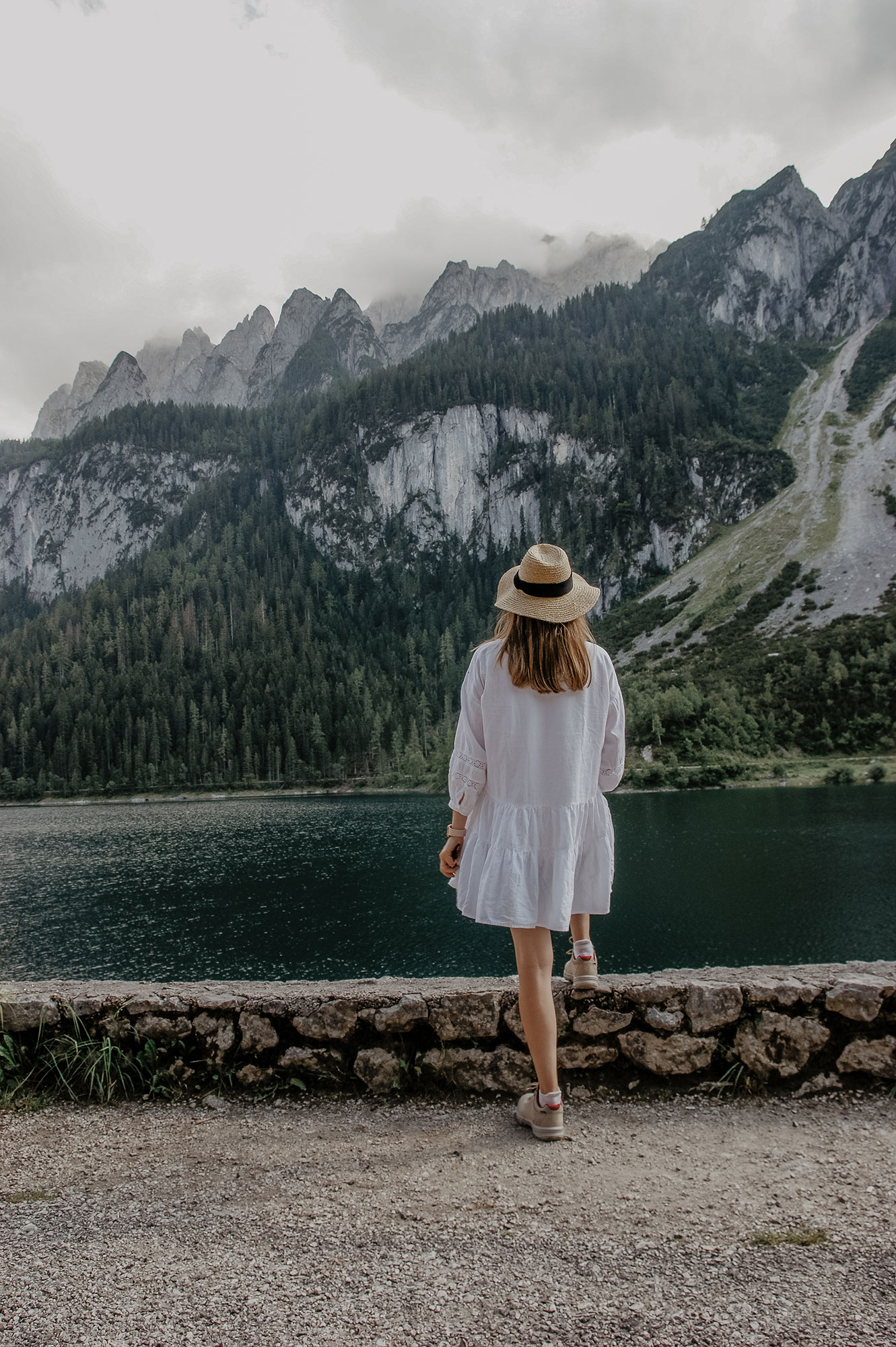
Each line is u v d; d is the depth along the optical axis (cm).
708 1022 268
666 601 17488
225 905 4681
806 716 10944
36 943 3978
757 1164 206
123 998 293
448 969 3322
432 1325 139
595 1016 273
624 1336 134
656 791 9412
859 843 5628
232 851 6825
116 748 14925
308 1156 224
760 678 11969
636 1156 215
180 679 17138
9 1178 216
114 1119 263
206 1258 166
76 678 17200
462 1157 218
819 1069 263
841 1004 265
